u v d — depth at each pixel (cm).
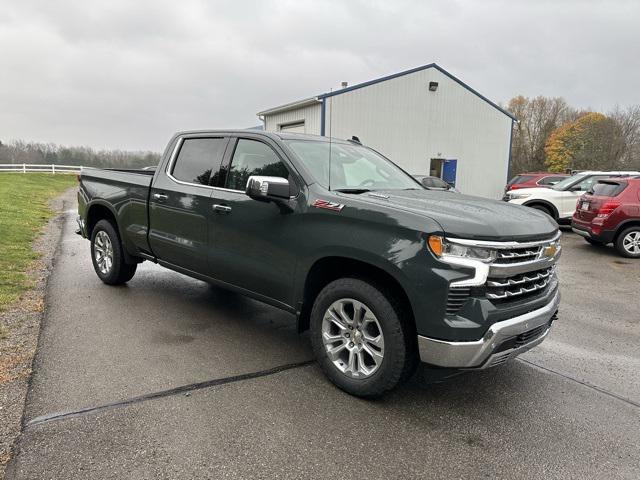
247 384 327
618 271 776
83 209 581
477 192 2406
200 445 254
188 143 457
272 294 364
